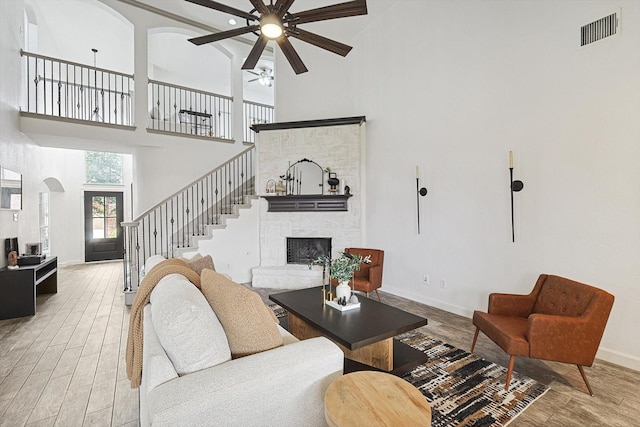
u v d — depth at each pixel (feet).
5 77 14.16
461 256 12.52
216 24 21.06
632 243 8.22
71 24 21.48
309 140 18.03
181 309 4.41
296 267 17.79
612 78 8.52
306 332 9.26
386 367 7.59
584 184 9.05
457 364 8.61
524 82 10.43
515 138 10.69
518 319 8.62
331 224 17.63
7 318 12.55
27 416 6.57
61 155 25.20
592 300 7.21
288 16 9.14
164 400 3.73
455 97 12.65
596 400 7.02
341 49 10.40
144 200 20.65
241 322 5.03
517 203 10.65
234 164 23.36
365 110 17.19
